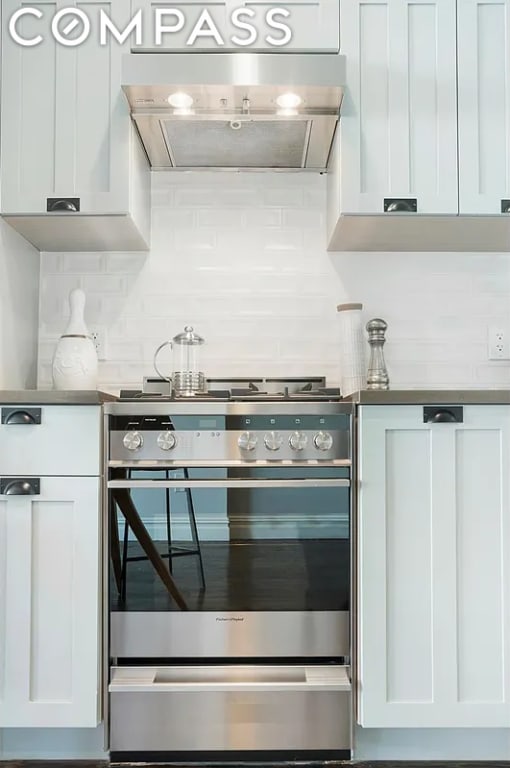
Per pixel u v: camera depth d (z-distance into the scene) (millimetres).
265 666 1813
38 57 1981
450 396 1780
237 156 2268
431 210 1986
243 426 1812
